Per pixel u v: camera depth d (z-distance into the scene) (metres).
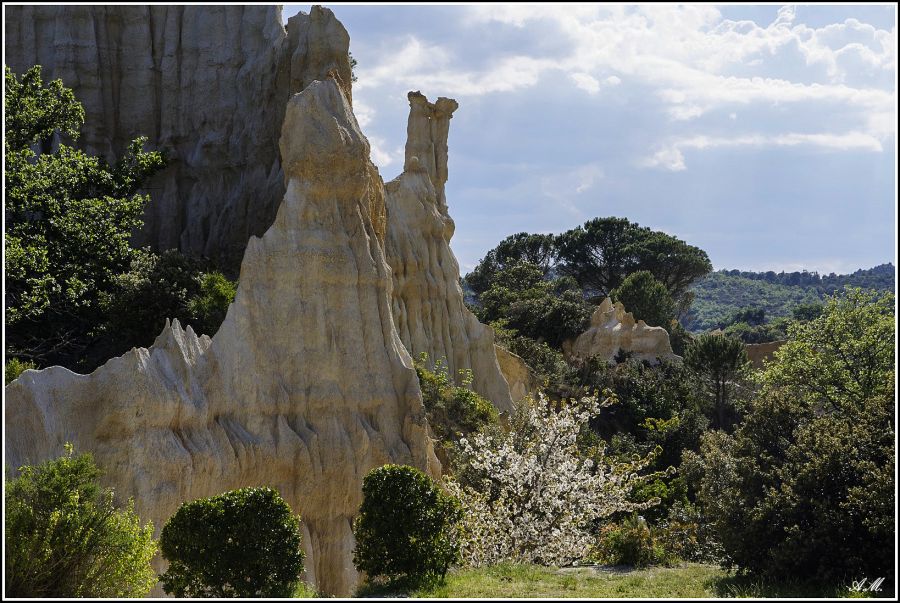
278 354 32.09
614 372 63.56
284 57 53.59
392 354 34.72
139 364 27.14
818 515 24.09
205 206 56.72
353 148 34.69
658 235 110.31
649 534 30.80
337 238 34.03
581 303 82.06
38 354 42.12
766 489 25.88
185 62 58.97
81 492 20.91
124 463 26.20
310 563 30.28
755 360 77.94
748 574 25.38
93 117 57.19
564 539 29.06
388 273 35.38
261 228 52.25
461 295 50.44
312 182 34.06
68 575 19.75
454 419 40.88
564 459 30.95
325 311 33.22
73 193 46.72
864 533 23.89
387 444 33.50
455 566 25.41
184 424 28.17
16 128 44.97
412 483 23.03
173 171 57.84
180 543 20.61
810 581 23.97
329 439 32.06
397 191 49.47
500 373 50.28
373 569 22.62
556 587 23.23
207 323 41.69
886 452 24.89
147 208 57.16
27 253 39.59
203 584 20.31
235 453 29.53
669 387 62.03
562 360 66.62
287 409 31.73
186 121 58.69
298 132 34.31
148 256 46.31
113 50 58.69
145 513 26.00
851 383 45.44
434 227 49.88
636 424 58.81
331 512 31.89
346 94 46.66
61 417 26.06
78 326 45.44
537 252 112.38
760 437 29.11
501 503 29.17
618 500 31.23
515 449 32.47
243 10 59.12
